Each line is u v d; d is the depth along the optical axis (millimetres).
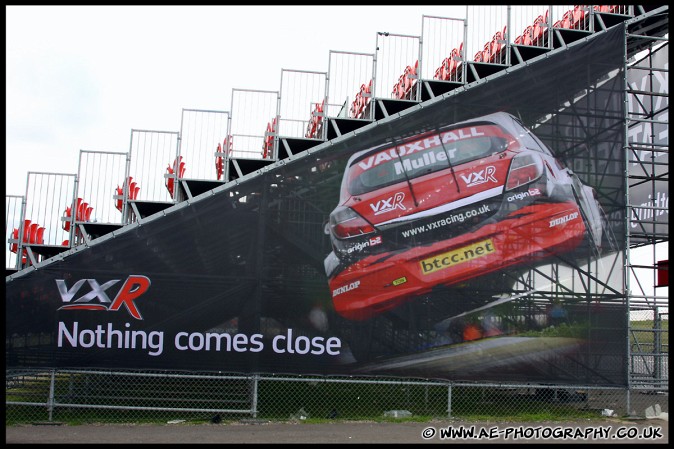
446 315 10484
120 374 9719
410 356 10352
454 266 10586
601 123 11242
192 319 10156
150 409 9484
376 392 11797
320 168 10633
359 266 10484
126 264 10148
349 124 11117
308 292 10352
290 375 10281
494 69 11469
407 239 10594
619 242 11008
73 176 10328
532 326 10602
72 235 10062
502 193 10812
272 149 11164
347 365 10266
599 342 10703
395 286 10477
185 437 8109
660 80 14586
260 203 10477
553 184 10938
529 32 11719
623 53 11492
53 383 9492
